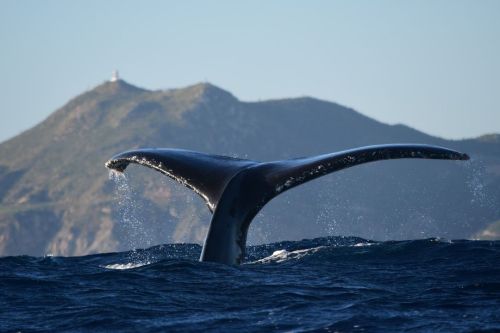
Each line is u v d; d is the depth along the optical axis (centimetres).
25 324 4475
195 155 5703
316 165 5316
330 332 4203
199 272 5384
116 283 5319
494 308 4547
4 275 5609
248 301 4800
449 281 5250
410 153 5169
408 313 4500
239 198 5447
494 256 5988
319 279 5319
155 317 4534
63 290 5194
